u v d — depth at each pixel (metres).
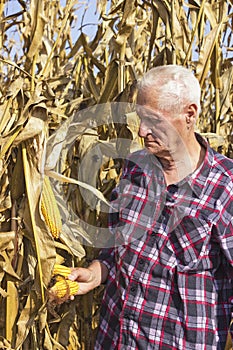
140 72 4.29
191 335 2.84
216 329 2.91
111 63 3.92
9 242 3.21
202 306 2.86
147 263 2.93
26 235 3.21
